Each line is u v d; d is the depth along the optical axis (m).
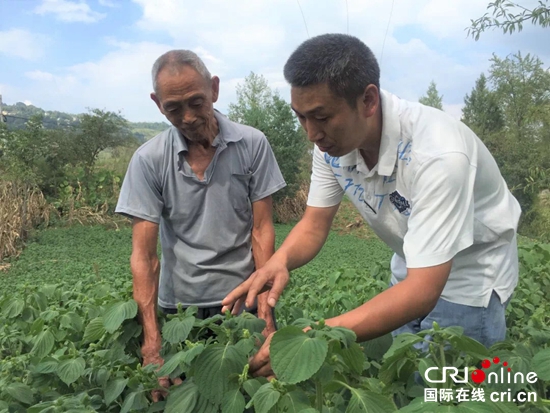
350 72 2.04
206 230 3.21
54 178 21.41
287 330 1.76
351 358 1.92
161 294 3.42
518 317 3.85
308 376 1.65
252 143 3.28
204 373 2.02
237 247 3.31
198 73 2.83
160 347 2.81
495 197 2.62
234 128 3.23
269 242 3.38
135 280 2.96
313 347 1.70
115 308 2.71
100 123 23.12
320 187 2.94
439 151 2.19
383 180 2.54
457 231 2.13
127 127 24.73
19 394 2.45
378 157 2.47
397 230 2.70
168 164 3.11
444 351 2.06
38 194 20.44
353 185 2.75
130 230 19.80
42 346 2.89
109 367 2.54
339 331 1.82
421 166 2.23
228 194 3.22
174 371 2.37
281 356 1.72
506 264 2.70
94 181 21.88
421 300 2.05
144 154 3.11
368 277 5.59
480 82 32.66
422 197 2.19
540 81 19.86
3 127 21.09
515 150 21.55
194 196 3.17
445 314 2.71
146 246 3.05
